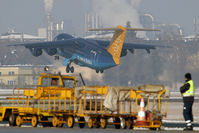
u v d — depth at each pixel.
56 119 85.06
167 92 79.56
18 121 89.62
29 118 89.62
